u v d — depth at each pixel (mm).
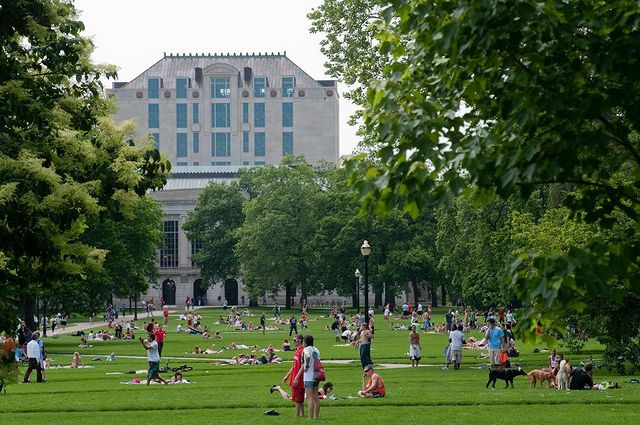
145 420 25297
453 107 11945
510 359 49281
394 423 23938
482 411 26406
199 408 28172
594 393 30781
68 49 18172
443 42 10898
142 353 60062
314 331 88938
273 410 26531
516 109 11328
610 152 12727
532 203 64688
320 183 145125
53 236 17359
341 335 69938
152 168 18562
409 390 32688
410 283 178625
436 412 26266
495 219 71438
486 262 70812
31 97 17703
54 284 20969
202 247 168250
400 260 122188
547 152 11250
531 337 11703
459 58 11500
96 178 17750
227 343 70812
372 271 125688
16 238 16562
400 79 12117
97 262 18266
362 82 41656
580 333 39062
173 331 93812
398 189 11297
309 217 133250
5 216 16344
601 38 11281
